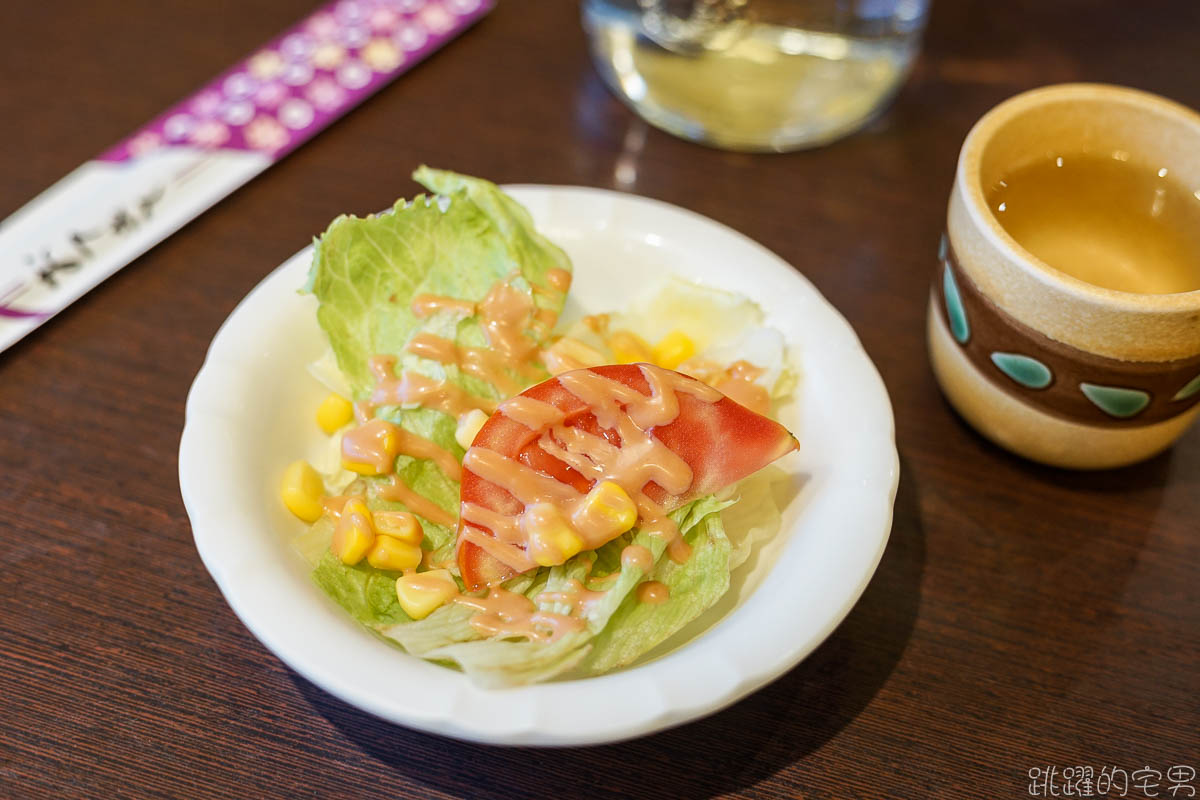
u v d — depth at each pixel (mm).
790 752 255
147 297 326
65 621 269
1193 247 277
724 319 289
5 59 383
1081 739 258
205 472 249
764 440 258
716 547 251
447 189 294
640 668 229
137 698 258
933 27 407
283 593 235
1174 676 268
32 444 297
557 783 250
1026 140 286
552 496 251
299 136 361
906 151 371
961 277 274
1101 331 256
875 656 268
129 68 383
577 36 401
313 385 281
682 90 364
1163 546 288
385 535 257
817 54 361
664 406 255
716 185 359
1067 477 300
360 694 222
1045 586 281
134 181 347
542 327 283
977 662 268
